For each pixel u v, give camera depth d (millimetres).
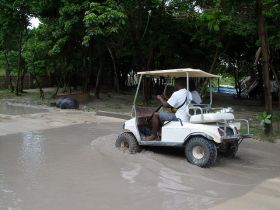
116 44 23438
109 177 7805
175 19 23641
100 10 19266
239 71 37594
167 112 9469
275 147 11188
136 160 9141
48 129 13602
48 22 22469
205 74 9758
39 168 8375
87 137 12117
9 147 10453
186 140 8992
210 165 8664
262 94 27109
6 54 31219
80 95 24344
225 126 8922
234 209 6234
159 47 24734
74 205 6262
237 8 11992
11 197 6551
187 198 6699
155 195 6809
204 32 21016
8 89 34281
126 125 10000
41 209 6059
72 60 26859
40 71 29000
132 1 21000
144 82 23141
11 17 26047
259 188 7348
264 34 12039
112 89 37469
